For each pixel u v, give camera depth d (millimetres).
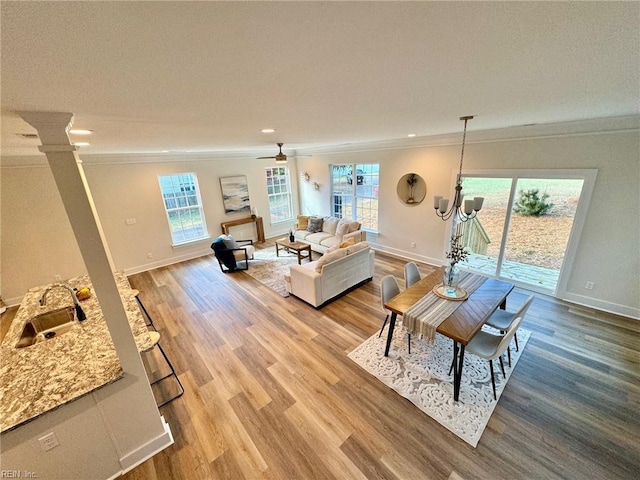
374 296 4438
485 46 930
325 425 2307
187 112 1741
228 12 629
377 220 6406
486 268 4977
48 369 1933
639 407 2330
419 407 2416
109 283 1773
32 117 1400
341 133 3588
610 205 3359
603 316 3559
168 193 6133
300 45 865
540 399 2439
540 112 2424
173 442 2225
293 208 8297
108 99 1291
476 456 2018
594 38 875
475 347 2543
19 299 4582
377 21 730
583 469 1907
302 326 3705
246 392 2674
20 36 639
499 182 4551
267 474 1974
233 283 5133
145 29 681
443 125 3188
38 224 4551
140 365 1976
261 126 2561
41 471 1713
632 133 3066
